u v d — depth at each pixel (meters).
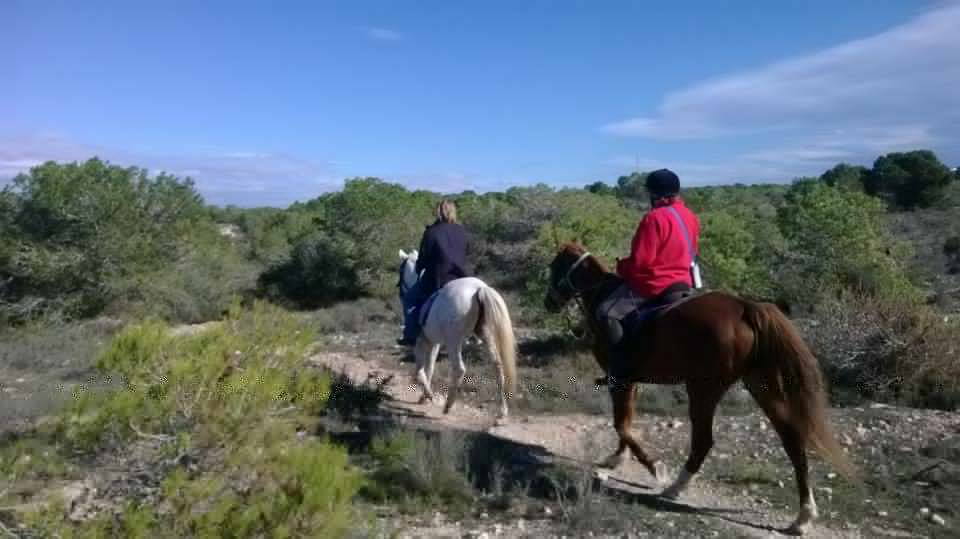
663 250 6.27
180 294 17.33
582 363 11.03
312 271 21.44
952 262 23.03
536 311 13.22
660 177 6.43
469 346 12.41
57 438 5.09
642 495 6.45
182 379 4.65
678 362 5.97
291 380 5.52
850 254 15.12
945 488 6.41
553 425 8.62
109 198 16.72
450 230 9.21
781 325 5.58
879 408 8.71
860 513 6.02
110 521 3.95
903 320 9.58
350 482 4.00
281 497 3.88
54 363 11.58
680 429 8.35
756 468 6.95
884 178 42.62
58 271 15.87
